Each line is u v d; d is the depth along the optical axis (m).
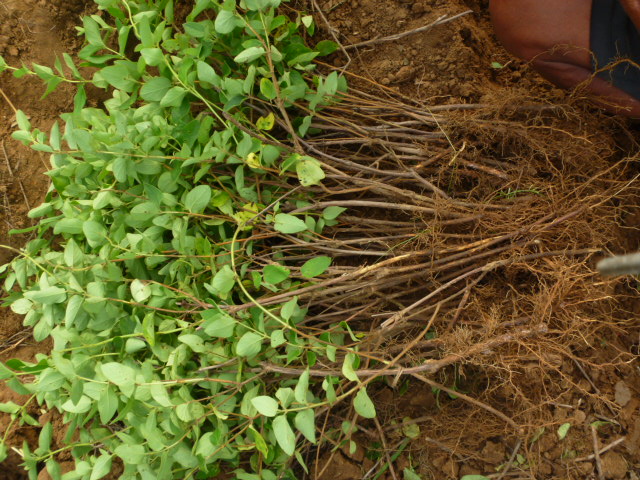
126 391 0.77
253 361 0.86
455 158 0.91
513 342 0.85
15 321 1.02
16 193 1.01
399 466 0.97
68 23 1.02
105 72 0.86
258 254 0.95
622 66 0.87
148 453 0.79
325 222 0.93
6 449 0.87
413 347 0.89
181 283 0.87
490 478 0.94
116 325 0.88
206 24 0.88
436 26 1.00
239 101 0.87
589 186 0.92
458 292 0.89
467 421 0.92
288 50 0.93
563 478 0.93
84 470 0.82
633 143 0.99
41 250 0.94
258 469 0.87
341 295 0.91
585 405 0.95
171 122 0.91
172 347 0.85
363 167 0.92
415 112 0.98
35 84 1.02
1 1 1.00
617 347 0.96
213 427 0.90
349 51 1.03
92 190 0.89
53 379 0.79
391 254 0.91
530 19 0.85
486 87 1.03
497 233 0.90
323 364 0.87
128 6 0.87
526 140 0.92
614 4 0.82
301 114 0.99
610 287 0.94
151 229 0.86
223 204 0.89
